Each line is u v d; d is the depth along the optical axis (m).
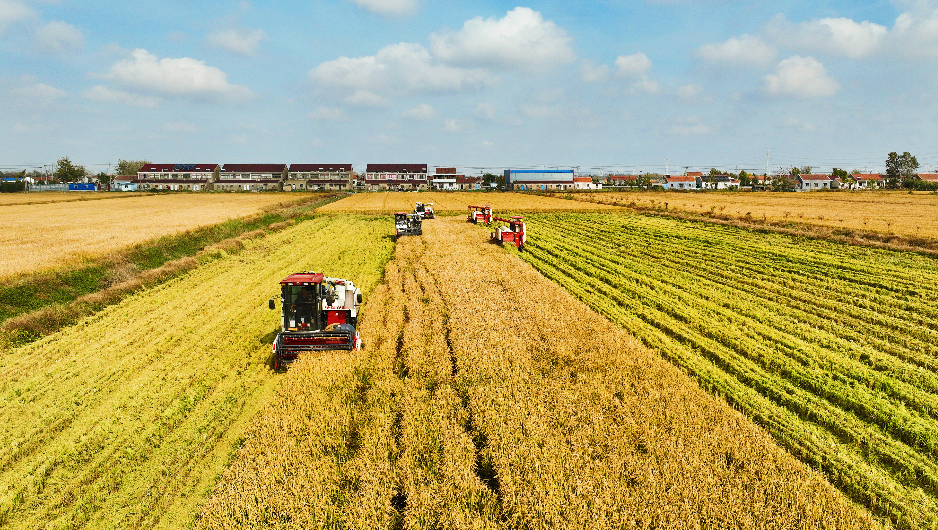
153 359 14.95
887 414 11.30
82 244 33.78
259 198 103.62
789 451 10.05
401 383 12.55
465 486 8.35
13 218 56.91
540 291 21.91
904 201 81.06
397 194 127.31
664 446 9.45
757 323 17.81
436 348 14.38
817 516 7.80
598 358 13.73
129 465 9.66
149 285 24.95
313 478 8.63
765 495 8.30
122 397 12.35
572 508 7.79
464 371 12.83
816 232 39.94
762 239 38.97
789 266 28.11
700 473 8.59
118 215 60.53
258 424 10.57
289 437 9.96
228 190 156.38
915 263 28.41
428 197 109.38
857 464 9.55
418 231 42.12
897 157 168.75
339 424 10.55
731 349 15.45
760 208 66.12
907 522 8.17
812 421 11.37
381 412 11.07
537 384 12.20
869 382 13.02
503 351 14.33
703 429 10.15
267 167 166.25
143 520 8.28
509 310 18.94
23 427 11.10
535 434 9.73
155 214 61.56
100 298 21.23
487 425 10.16
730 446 9.54
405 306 20.16
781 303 20.81
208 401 12.17
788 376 13.59
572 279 25.64
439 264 28.62
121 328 18.09
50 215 61.47
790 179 161.88
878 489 8.88
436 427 10.20
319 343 14.41
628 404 11.06
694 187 170.75
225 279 26.45
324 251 35.44
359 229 49.78
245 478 8.69
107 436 10.68
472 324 16.84
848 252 32.41
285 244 39.69
